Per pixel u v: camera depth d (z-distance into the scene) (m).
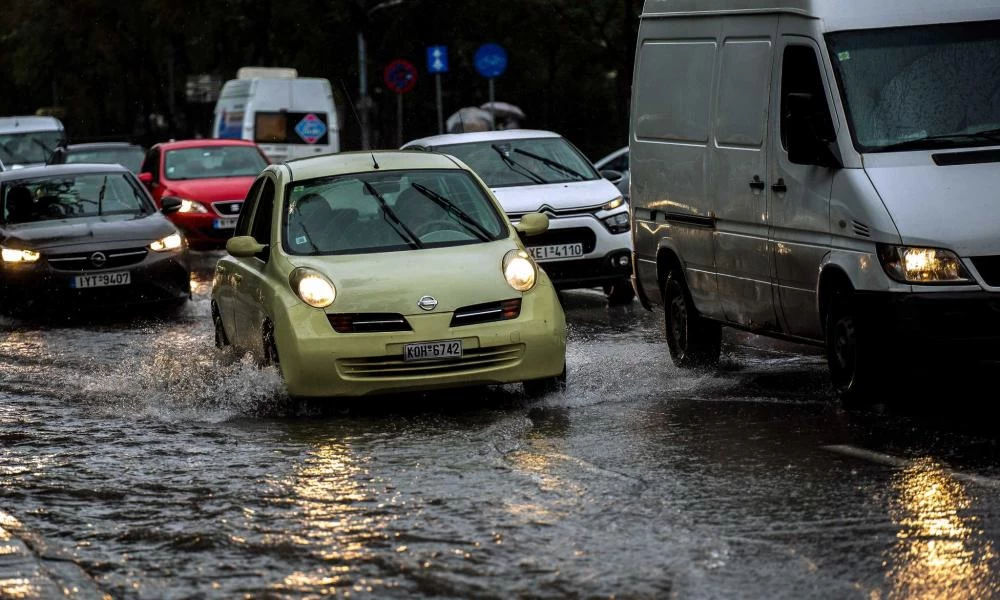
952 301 22.83
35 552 16.89
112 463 22.22
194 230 68.81
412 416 25.41
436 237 27.89
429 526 17.48
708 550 16.00
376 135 120.38
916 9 25.34
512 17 112.06
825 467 19.83
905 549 15.80
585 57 110.00
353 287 26.05
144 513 18.86
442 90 119.56
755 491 18.64
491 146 46.50
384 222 28.05
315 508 18.67
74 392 29.86
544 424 24.14
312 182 29.06
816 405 24.81
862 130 24.39
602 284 43.75
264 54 130.12
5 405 28.53
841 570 15.14
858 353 23.72
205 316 45.00
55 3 144.50
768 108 26.48
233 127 96.94
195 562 16.38
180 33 139.00
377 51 118.94
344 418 25.52
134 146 86.81
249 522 18.09
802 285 25.58
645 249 31.86
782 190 25.94
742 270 27.59
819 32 25.23
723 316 28.72
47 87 183.62
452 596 14.74
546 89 121.62
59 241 45.56
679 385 27.62
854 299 23.73
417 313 25.77
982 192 23.36
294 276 26.50
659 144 30.86
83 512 19.08
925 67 24.84
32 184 49.06
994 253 22.92
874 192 23.62
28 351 38.06
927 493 18.16
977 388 25.80
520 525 17.36
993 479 18.75
